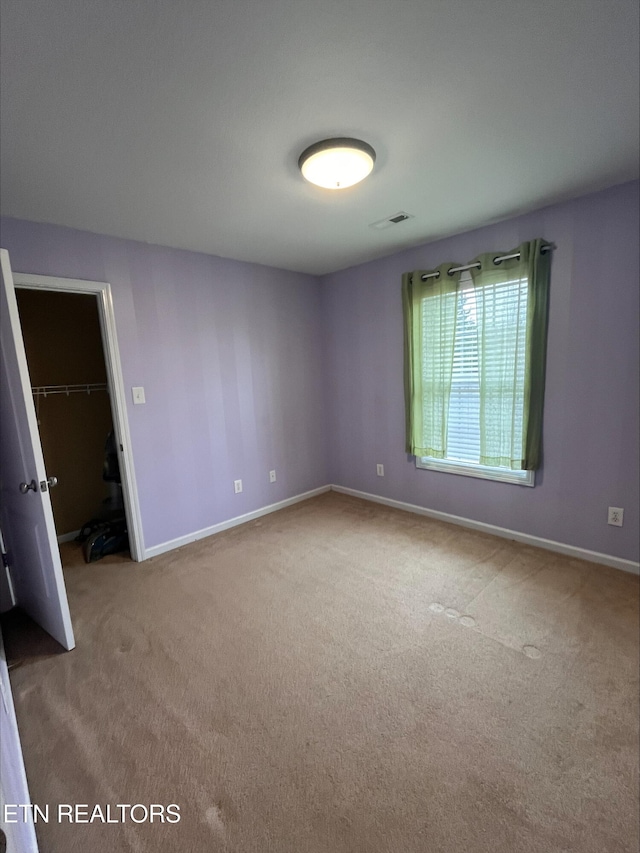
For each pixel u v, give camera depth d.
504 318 2.74
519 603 2.21
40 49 1.14
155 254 2.88
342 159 1.70
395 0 1.05
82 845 1.17
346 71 1.29
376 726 1.51
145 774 1.36
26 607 2.34
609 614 2.08
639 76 1.35
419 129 1.63
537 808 1.21
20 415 1.86
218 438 3.35
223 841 1.16
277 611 2.24
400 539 3.08
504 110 1.52
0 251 1.74
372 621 2.12
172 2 1.02
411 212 2.47
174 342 3.03
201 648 1.97
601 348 2.41
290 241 2.93
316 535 3.23
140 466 2.91
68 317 3.48
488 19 1.12
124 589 2.54
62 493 3.48
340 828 1.18
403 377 3.48
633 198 2.19
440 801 1.24
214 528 3.38
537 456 2.73
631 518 2.43
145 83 1.30
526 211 2.54
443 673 1.74
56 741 1.49
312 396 4.09
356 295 3.73
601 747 1.39
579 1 1.07
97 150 1.67
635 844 1.11
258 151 1.73
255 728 1.52
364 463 3.97
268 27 1.11
